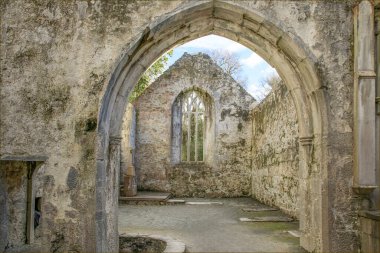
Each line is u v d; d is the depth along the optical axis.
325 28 5.77
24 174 4.98
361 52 5.59
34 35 5.77
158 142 15.88
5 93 5.71
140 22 5.72
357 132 5.51
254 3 5.74
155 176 15.74
